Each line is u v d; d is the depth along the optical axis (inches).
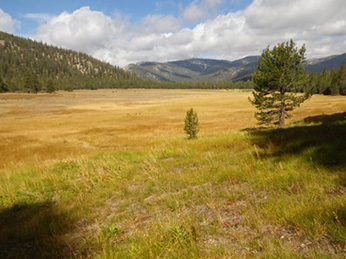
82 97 5570.9
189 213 198.1
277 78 805.9
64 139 1336.1
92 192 307.9
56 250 180.2
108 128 1685.5
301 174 227.1
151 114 2600.9
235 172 269.6
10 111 3034.0
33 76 6619.1
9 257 178.4
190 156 407.5
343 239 125.4
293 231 146.6
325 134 384.5
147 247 153.9
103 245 172.4
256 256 129.3
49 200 300.8
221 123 1684.3
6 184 373.4
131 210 233.1
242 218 174.7
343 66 4165.8
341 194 174.9
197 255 138.3
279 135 473.7
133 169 380.8
